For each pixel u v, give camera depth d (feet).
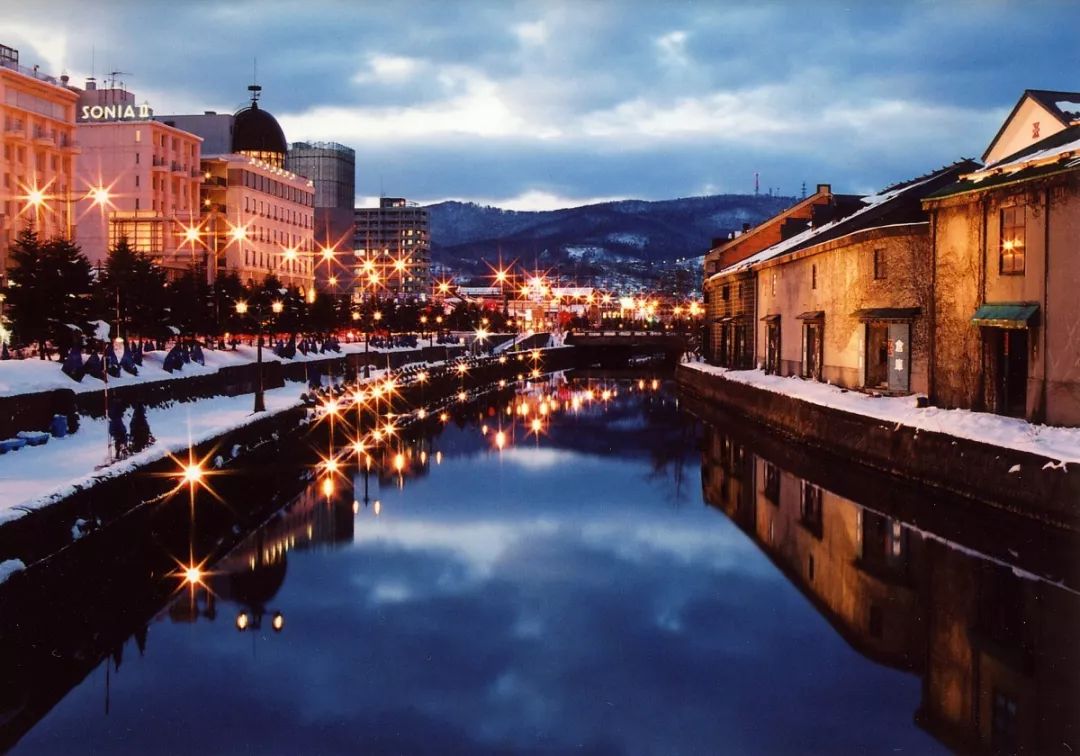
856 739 47.93
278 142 491.31
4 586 56.13
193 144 395.75
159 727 49.42
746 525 95.20
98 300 168.45
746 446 149.38
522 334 514.27
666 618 66.64
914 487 97.71
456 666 57.77
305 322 268.21
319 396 160.04
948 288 108.37
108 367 127.13
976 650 59.41
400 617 67.05
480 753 46.70
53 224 304.30
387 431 176.14
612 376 343.67
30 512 62.54
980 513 85.15
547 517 99.96
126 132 359.46
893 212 137.28
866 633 63.05
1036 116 128.98
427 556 83.76
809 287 164.25
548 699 53.01
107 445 96.02
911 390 125.29
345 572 78.79
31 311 144.66
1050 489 75.72
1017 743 46.65
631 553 84.74
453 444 158.51
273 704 52.26
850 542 85.56
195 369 155.33
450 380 253.03
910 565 77.61
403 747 47.21
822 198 256.73
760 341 207.72
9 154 287.28
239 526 96.53
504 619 66.59
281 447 123.95
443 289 540.93
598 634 63.46
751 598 70.95
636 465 135.23
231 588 74.13
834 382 148.77
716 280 251.60
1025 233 94.17
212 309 214.69
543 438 166.09
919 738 47.47
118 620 67.00
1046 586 70.69
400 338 346.54
